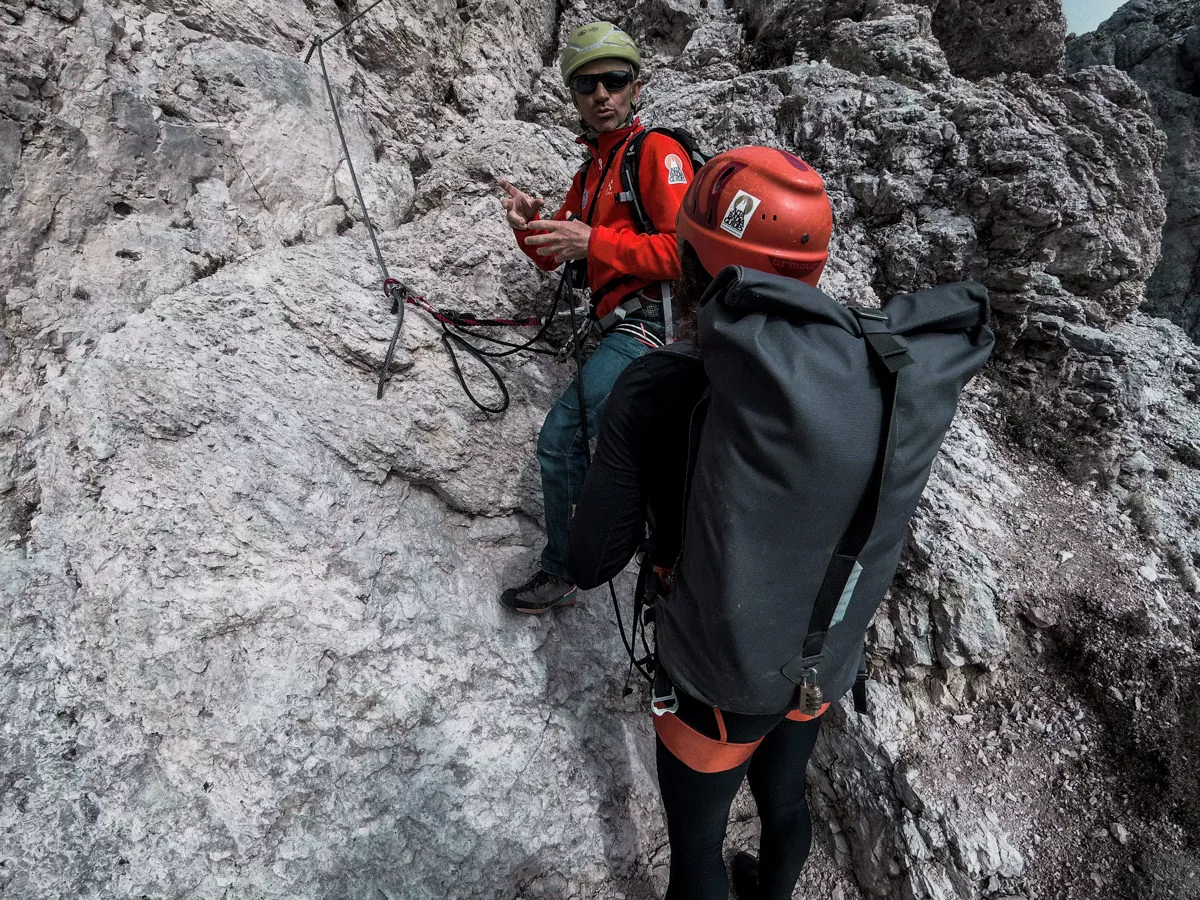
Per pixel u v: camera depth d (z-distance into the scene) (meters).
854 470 1.01
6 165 1.72
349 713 1.88
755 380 1.01
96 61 1.95
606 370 1.85
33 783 1.43
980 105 3.22
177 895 1.53
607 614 2.52
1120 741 2.15
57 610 1.56
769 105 3.70
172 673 1.65
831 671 1.24
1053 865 1.99
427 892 1.87
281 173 2.45
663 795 1.53
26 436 1.65
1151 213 4.27
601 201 1.89
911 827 2.13
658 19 4.74
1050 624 2.38
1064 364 3.21
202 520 1.79
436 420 2.22
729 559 1.08
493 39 3.88
